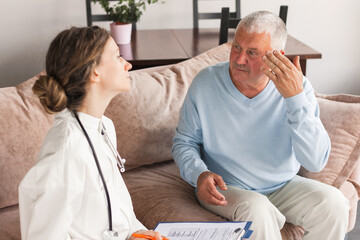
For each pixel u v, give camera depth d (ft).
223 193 5.74
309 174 6.41
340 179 6.26
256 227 5.32
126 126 6.52
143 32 11.91
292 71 5.27
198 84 6.01
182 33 11.76
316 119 5.58
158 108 6.64
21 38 12.17
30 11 11.98
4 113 5.88
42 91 3.82
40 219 3.72
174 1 12.41
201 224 4.72
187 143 6.15
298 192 5.86
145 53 9.87
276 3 12.63
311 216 5.72
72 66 3.81
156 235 4.39
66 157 3.77
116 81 4.04
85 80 3.88
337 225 5.65
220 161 6.04
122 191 4.50
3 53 12.23
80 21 12.28
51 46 3.91
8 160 5.82
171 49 10.19
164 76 7.03
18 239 5.38
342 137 6.34
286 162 5.95
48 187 3.68
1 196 5.83
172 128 6.72
